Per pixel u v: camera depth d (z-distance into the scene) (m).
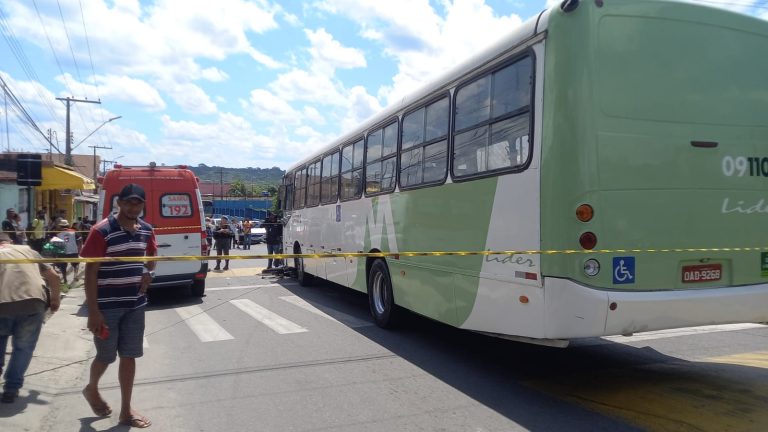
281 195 17.39
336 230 11.02
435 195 6.79
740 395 5.19
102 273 4.46
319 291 13.38
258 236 35.41
